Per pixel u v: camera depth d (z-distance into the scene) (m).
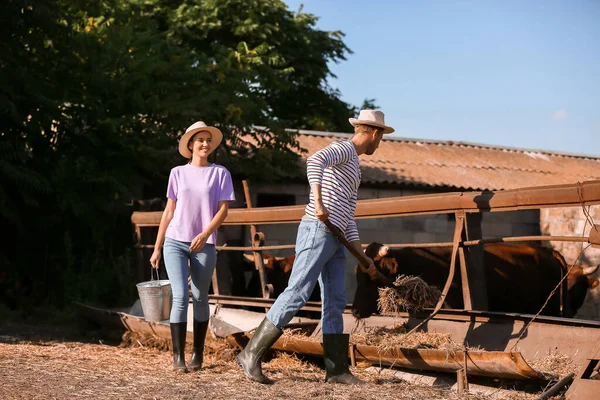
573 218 15.12
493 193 5.63
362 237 15.09
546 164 19.84
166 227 5.97
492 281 7.87
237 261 9.53
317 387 5.09
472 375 5.16
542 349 5.18
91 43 13.66
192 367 5.76
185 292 5.75
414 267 6.91
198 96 13.91
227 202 5.89
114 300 11.73
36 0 11.92
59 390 4.73
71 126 13.24
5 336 8.36
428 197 6.12
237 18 25.97
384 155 17.64
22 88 12.26
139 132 13.42
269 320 5.25
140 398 4.58
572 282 9.40
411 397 4.83
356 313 6.54
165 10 26.27
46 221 12.96
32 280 12.81
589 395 4.30
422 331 6.01
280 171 15.06
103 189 12.81
